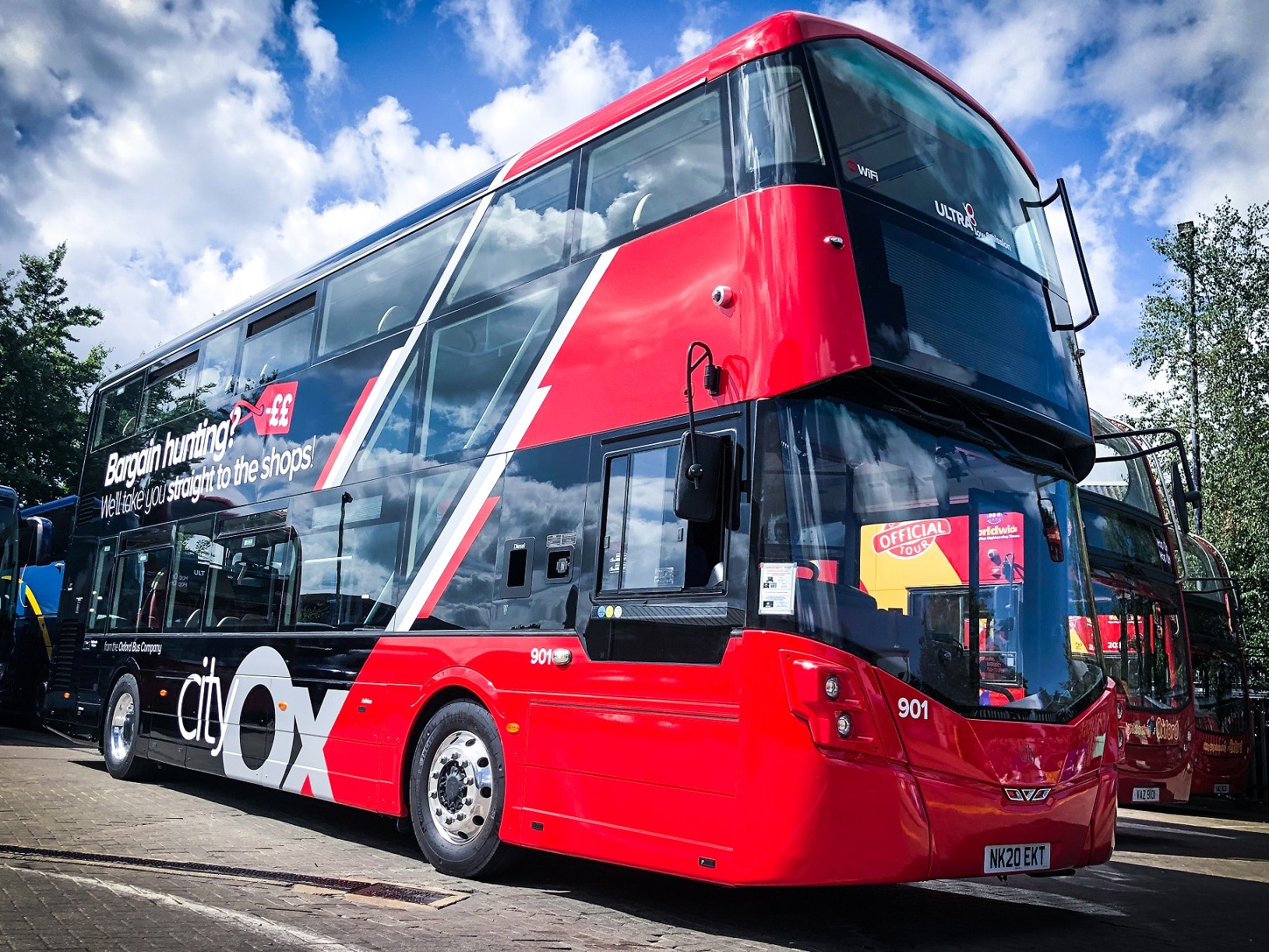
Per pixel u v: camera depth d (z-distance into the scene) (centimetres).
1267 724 1845
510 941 483
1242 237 2300
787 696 485
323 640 809
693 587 536
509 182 745
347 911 528
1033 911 649
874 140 584
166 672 1031
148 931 458
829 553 507
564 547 619
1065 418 627
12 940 432
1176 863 924
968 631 550
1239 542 2047
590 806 568
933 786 506
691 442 518
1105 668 627
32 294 3438
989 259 616
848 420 534
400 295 825
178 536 1062
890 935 555
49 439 3303
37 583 1733
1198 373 2275
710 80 607
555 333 665
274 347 979
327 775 778
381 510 779
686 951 488
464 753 659
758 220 549
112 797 943
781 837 475
